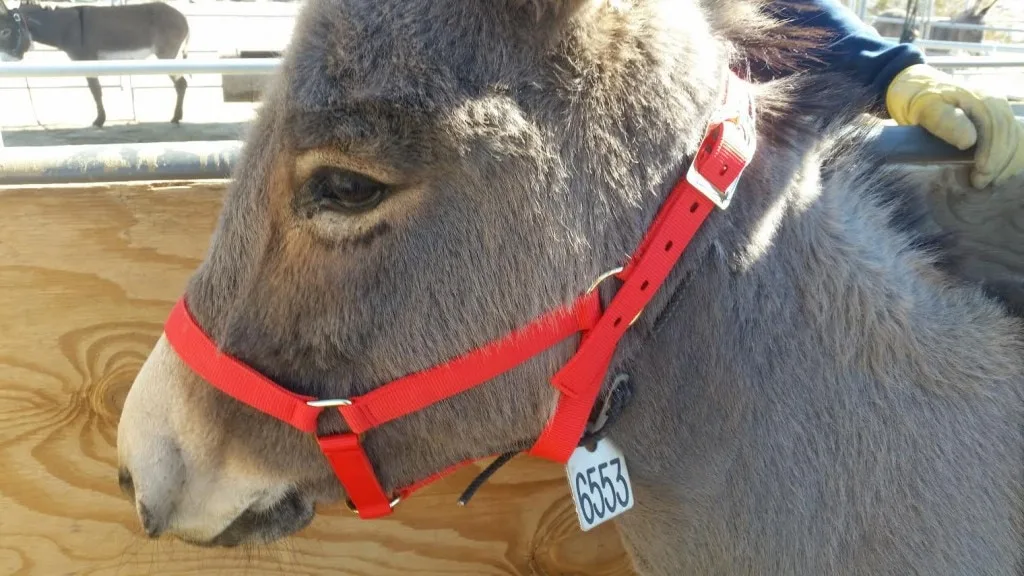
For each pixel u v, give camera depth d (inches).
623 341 53.9
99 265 74.0
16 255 72.4
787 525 57.3
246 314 53.5
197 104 531.2
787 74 64.9
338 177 47.9
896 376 57.4
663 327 54.6
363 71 46.4
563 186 49.3
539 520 85.9
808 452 56.8
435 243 49.4
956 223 67.6
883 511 56.9
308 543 82.6
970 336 59.3
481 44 47.4
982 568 57.4
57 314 74.5
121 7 533.6
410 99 46.1
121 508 80.3
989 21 605.0
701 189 50.8
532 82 48.3
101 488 79.3
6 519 78.6
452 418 55.2
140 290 75.2
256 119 54.6
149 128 450.9
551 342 52.0
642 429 57.4
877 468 56.9
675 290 53.7
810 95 62.5
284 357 53.5
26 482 78.0
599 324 51.4
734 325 55.2
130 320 75.8
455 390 53.0
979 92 66.1
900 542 56.9
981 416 58.6
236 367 54.1
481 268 49.9
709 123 51.4
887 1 560.7
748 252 54.8
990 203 66.3
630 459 59.4
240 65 150.5
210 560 82.4
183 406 56.9
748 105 54.4
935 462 57.2
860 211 60.5
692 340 55.1
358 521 82.7
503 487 84.2
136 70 148.0
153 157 71.7
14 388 75.5
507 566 86.7
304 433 56.9
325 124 46.4
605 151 49.8
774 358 56.2
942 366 58.1
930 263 61.7
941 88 66.9
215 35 581.6
